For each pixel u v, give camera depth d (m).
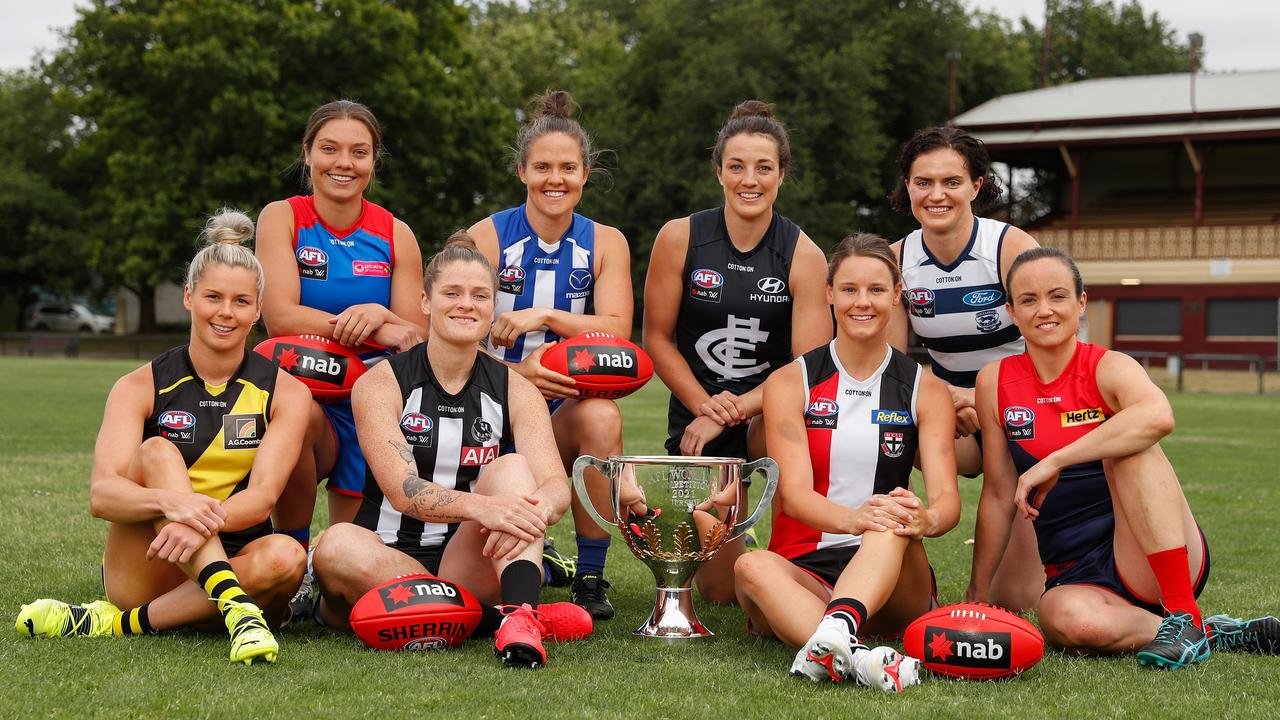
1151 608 4.04
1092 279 33.41
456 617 3.82
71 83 45.09
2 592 4.56
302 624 4.34
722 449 5.36
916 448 4.38
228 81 31.41
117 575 3.97
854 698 3.28
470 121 34.41
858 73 34.00
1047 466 4.07
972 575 4.46
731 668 3.65
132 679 3.30
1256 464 10.62
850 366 4.34
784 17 36.12
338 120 5.10
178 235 31.98
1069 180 36.41
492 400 4.26
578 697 3.22
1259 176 34.34
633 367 4.93
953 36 38.31
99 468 3.88
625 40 55.62
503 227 5.28
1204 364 28.89
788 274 5.28
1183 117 31.84
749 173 5.07
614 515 4.58
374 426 4.12
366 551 4.00
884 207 39.03
